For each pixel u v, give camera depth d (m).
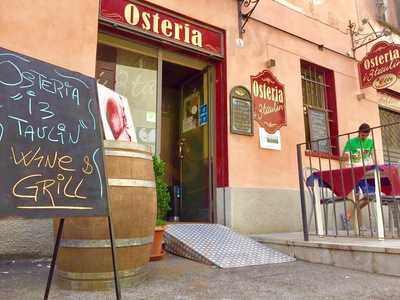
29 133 2.04
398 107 8.82
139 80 5.40
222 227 5.04
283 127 6.39
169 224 4.82
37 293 2.66
